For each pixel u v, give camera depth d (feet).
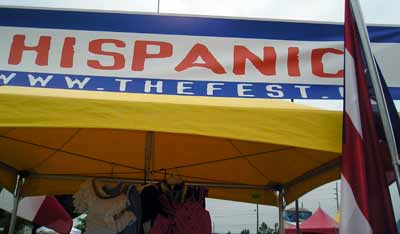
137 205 10.64
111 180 12.68
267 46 9.88
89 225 10.28
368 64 7.78
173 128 7.21
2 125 7.00
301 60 9.78
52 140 12.81
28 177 14.70
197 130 7.25
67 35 9.78
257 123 7.41
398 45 9.76
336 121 7.62
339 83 9.54
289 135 7.42
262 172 15.02
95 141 13.25
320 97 9.38
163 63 9.67
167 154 14.35
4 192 20.85
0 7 9.78
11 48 9.56
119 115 7.20
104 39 9.80
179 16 10.12
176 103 7.41
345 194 6.97
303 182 14.17
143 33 9.93
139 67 9.61
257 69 9.68
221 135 7.26
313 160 12.32
